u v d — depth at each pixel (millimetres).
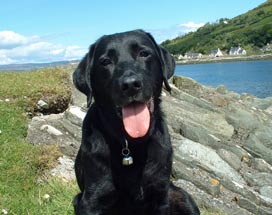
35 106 1431
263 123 1948
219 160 1450
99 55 781
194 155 1434
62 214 920
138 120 723
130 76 708
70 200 970
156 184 759
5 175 1048
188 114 1724
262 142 1731
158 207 779
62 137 1302
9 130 1263
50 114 1467
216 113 1818
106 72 767
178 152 1406
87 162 767
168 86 835
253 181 1433
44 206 951
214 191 1257
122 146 741
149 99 739
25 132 1299
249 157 1598
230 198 1270
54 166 1135
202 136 1562
